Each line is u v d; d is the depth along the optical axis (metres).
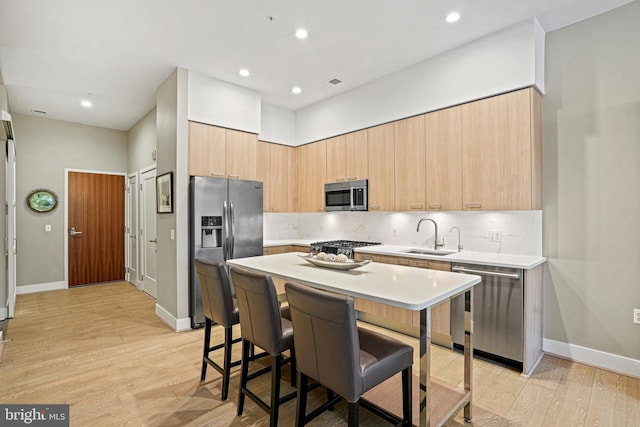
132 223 5.91
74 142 5.61
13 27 2.77
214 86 3.89
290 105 4.88
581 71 2.80
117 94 4.31
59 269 5.50
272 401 1.86
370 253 3.64
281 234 5.31
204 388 2.42
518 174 2.85
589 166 2.77
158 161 4.08
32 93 4.25
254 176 4.27
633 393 2.32
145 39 3.00
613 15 2.65
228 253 3.88
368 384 1.51
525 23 2.78
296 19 2.72
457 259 2.92
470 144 3.15
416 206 3.57
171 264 3.74
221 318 2.26
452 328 2.98
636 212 2.56
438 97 3.36
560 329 2.90
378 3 2.52
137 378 2.56
